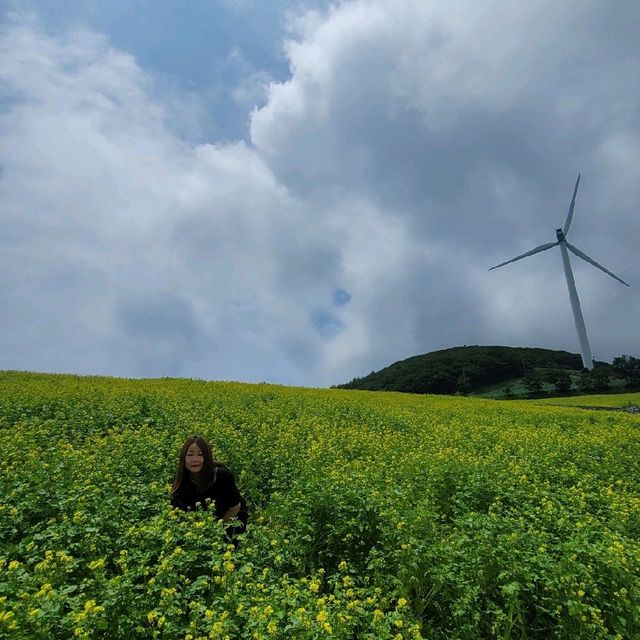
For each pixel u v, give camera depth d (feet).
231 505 26.78
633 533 28.58
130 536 21.36
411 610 19.81
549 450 51.01
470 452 51.16
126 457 36.68
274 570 21.84
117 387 86.28
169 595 16.70
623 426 80.94
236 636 16.06
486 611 19.42
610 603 19.35
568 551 20.66
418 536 22.35
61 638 15.08
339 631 15.52
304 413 69.15
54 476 28.58
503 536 21.04
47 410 55.88
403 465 38.83
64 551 18.95
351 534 23.75
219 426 50.55
